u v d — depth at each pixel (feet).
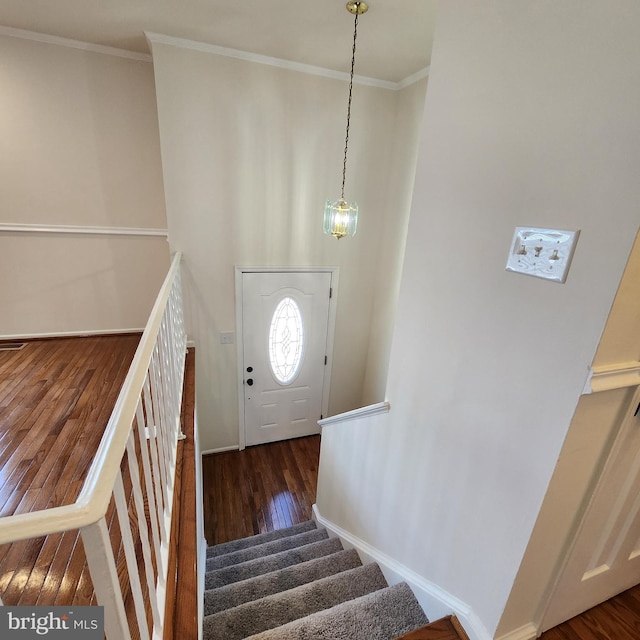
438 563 4.90
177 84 8.36
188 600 3.81
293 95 9.30
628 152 2.39
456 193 4.02
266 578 6.57
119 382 9.04
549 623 4.26
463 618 4.36
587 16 2.56
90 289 11.09
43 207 10.03
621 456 3.47
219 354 11.16
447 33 3.96
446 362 4.39
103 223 10.62
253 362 11.68
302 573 6.66
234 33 7.66
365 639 4.78
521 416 3.44
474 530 4.18
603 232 2.60
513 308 3.43
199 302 10.36
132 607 3.81
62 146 9.71
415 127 9.51
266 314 11.23
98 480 1.97
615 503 3.81
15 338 10.90
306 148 9.89
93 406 8.05
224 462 11.99
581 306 2.81
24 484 5.94
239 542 8.86
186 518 4.77
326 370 12.85
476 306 3.87
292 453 12.60
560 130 2.84
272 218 10.25
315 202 10.52
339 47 8.07
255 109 9.10
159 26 7.54
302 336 12.00
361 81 9.79
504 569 3.77
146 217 10.92
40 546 4.79
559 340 3.01
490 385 3.78
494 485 3.84
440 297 4.40
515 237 3.33
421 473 5.05
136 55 9.51
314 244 10.97
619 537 4.15
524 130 3.15
